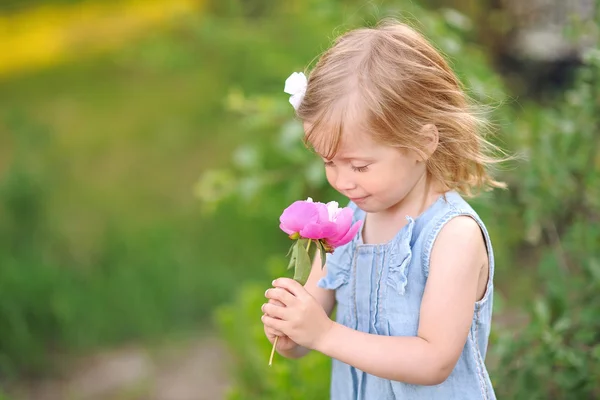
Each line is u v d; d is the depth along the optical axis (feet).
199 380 14.35
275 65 16.81
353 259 6.36
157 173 20.18
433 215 5.97
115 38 28.09
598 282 8.55
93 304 15.87
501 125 9.60
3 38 28.40
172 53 25.22
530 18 16.67
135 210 18.81
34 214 17.29
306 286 6.73
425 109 5.79
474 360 6.11
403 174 5.78
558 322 8.55
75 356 15.15
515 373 8.50
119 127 22.35
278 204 13.33
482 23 16.40
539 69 16.67
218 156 20.44
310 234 5.61
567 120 9.96
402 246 5.97
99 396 14.02
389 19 6.68
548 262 9.37
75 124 22.59
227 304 16.40
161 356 15.15
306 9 16.12
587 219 9.97
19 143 20.59
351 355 5.70
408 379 5.68
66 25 28.94
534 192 9.88
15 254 16.39
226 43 21.56
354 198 5.86
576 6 16.33
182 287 16.61
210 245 17.65
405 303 5.96
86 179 20.08
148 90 24.14
